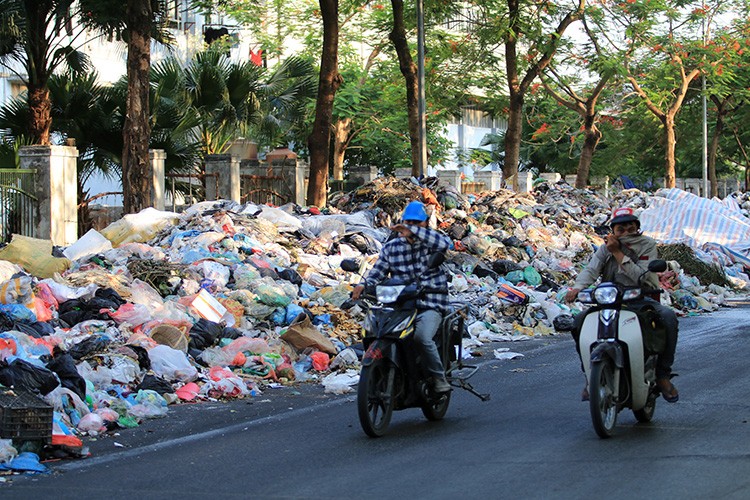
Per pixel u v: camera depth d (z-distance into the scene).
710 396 9.64
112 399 9.04
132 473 6.96
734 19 42.62
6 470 7.01
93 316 11.67
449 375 8.73
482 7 32.78
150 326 11.38
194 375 10.47
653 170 67.25
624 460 7.01
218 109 27.94
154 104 24.45
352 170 34.47
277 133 30.89
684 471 6.64
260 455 7.49
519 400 9.73
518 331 15.37
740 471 6.62
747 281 23.64
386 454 7.41
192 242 15.95
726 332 15.14
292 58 30.80
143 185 19.14
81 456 7.50
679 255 22.34
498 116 39.25
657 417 8.68
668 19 40.66
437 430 8.35
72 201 19.70
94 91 24.28
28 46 23.39
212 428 8.70
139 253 14.99
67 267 13.96
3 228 18.83
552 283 18.62
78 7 25.64
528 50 33.94
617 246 8.22
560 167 58.56
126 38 24.80
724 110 52.53
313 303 13.84
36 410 7.33
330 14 24.30
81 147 24.22
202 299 12.48
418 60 26.23
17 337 9.67
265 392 10.64
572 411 9.04
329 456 7.39
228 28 42.22
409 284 8.26
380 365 8.16
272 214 18.62
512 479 6.52
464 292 16.95
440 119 44.59
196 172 27.67
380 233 19.52
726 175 71.25
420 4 26.20
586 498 6.00
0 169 18.88
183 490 6.45
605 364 7.84
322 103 24.47
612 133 55.28
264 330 12.70
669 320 8.20
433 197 22.94
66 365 8.84
